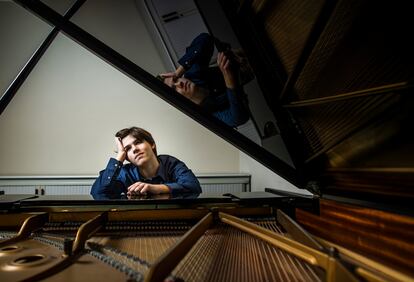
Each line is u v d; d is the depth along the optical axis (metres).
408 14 0.93
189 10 1.69
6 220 1.50
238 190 4.12
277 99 1.63
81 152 4.11
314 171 1.67
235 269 1.10
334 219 1.37
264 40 1.60
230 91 1.73
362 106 1.23
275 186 3.31
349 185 1.45
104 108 4.16
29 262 1.08
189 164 4.35
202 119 1.67
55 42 4.07
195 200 1.64
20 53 4.04
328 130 1.49
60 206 1.55
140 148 3.44
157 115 4.27
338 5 1.12
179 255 0.91
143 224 1.59
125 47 3.88
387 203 1.11
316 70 1.41
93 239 1.43
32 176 3.79
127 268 1.04
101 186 3.22
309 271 1.08
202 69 1.76
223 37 1.64
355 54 1.19
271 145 1.78
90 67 4.14
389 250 1.05
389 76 1.09
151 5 1.91
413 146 1.06
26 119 4.00
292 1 1.37
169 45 1.89
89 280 0.96
